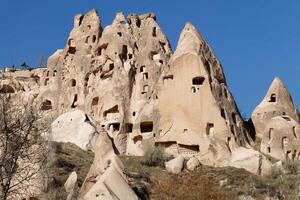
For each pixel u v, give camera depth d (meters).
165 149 52.22
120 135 55.22
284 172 47.81
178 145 51.78
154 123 53.94
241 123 54.56
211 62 55.72
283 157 51.91
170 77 54.81
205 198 42.94
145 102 56.16
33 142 22.45
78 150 51.81
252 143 54.78
